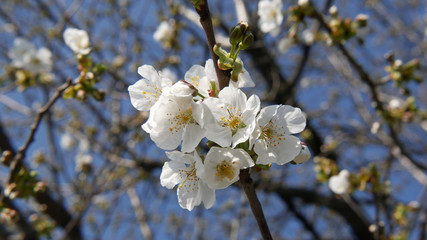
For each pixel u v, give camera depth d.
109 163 0.67
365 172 0.43
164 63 0.64
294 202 0.95
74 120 0.82
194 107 0.23
